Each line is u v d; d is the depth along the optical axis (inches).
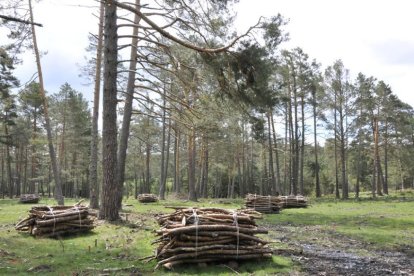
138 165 2354.8
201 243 294.4
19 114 1964.8
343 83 1621.6
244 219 315.6
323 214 820.0
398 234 506.3
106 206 538.0
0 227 507.5
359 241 452.4
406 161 2181.3
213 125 624.1
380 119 1777.8
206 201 1299.2
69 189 2412.6
